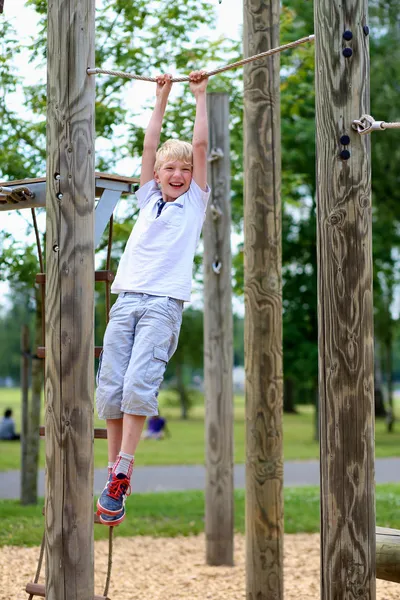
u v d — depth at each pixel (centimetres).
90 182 518
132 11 1045
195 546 1095
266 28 718
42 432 521
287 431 3653
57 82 517
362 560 502
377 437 3319
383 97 2455
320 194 513
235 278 1395
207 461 988
